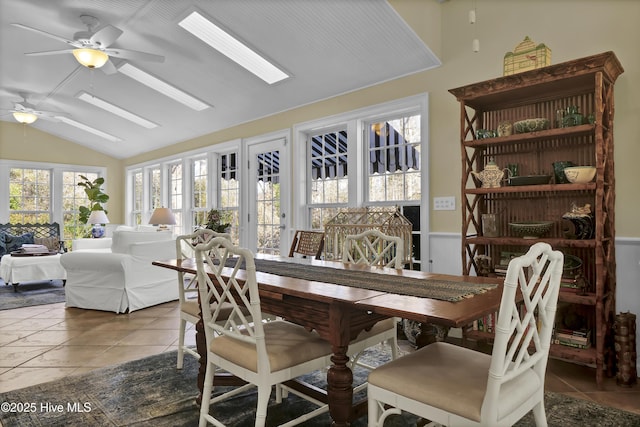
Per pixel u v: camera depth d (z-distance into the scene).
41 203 7.99
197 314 2.58
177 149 7.05
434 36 3.46
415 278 1.95
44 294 5.31
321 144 4.73
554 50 2.94
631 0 2.64
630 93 2.64
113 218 8.75
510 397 1.29
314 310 1.70
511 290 1.18
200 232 2.52
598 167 2.40
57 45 4.57
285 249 5.04
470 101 3.11
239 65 4.25
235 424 2.04
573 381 2.55
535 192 3.00
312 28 3.46
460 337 3.36
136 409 2.20
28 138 7.75
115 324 3.86
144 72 4.83
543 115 2.97
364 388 2.36
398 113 3.93
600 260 2.40
